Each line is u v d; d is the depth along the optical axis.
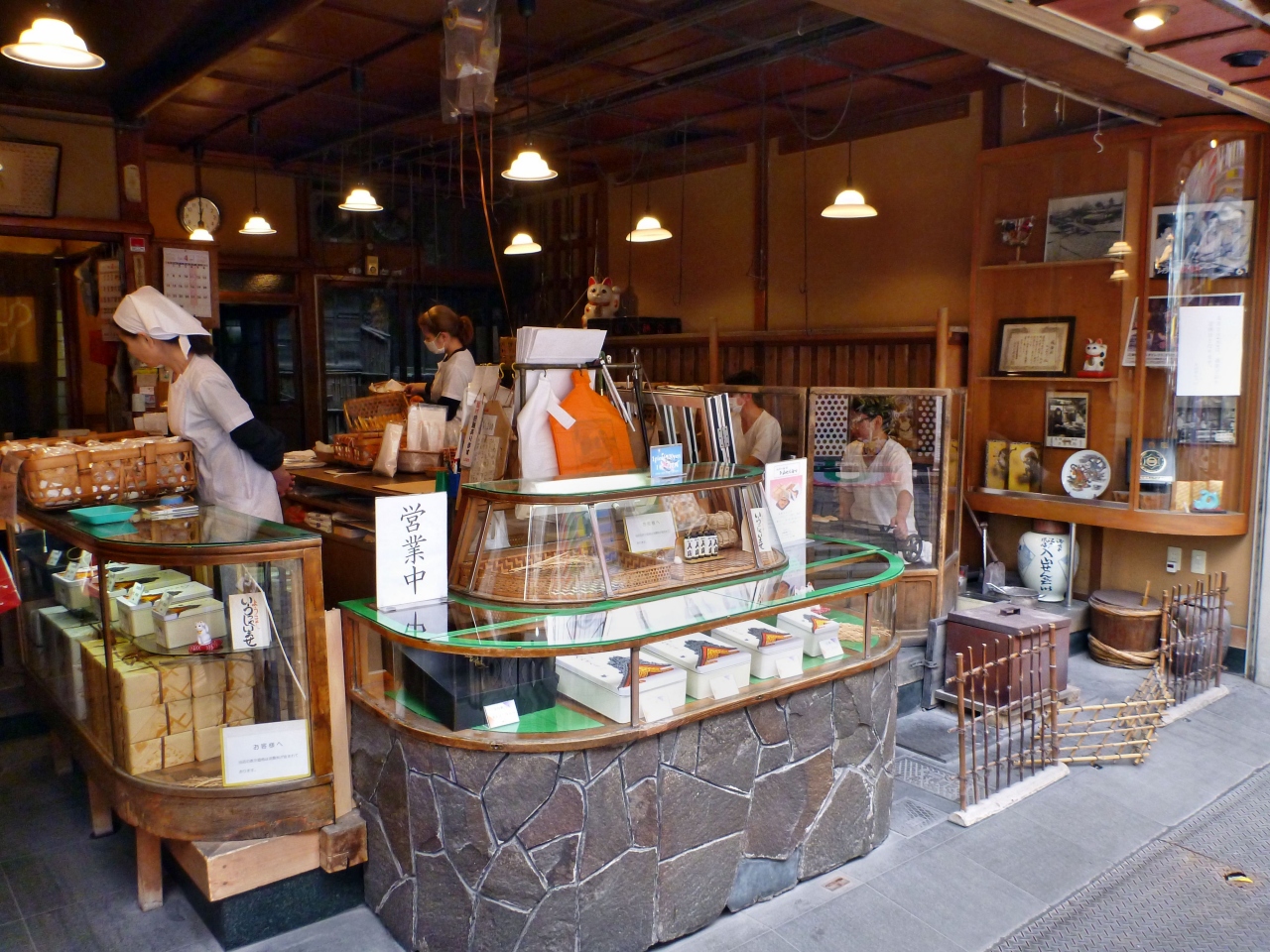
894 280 6.50
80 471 2.96
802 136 7.04
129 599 2.64
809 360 6.69
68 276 6.80
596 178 9.10
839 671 2.91
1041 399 5.39
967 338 5.66
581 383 3.22
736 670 2.70
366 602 2.69
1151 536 5.23
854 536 4.63
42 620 3.31
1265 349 4.71
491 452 3.26
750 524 2.99
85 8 4.52
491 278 10.27
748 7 4.88
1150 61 3.76
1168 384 4.87
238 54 4.69
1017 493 5.43
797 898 2.87
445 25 3.55
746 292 7.61
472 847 2.37
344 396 9.43
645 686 2.47
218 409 3.28
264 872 2.58
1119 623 4.98
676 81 6.20
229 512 2.95
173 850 2.76
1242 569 4.90
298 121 7.34
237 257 8.57
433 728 2.41
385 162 8.68
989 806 3.40
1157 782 3.68
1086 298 5.17
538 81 6.21
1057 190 5.22
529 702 2.50
